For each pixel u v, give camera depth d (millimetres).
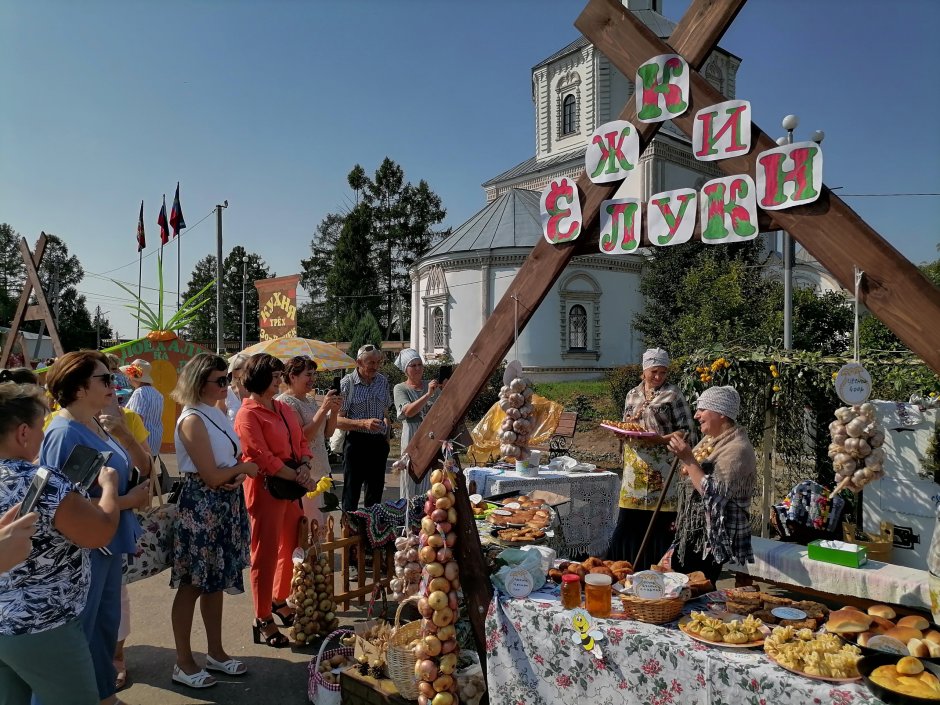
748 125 2365
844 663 2066
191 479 3674
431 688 2818
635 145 2652
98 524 2281
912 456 5004
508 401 3189
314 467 5406
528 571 2826
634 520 4312
